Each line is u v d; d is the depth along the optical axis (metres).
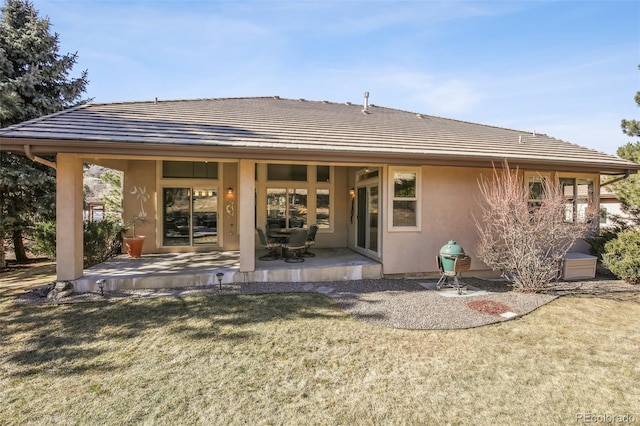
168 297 6.38
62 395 3.31
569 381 3.64
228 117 8.91
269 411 3.09
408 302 6.24
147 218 10.38
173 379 3.61
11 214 10.56
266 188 10.98
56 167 6.57
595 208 9.29
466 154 7.86
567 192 9.61
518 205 7.06
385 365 3.94
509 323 5.29
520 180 8.88
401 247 8.26
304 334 4.78
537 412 3.12
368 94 12.10
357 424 2.93
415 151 7.57
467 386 3.53
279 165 11.07
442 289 7.20
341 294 6.72
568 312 5.82
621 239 8.27
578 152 9.92
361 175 10.12
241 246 7.43
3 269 10.22
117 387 3.46
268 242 9.24
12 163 10.12
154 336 4.68
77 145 6.04
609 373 3.81
